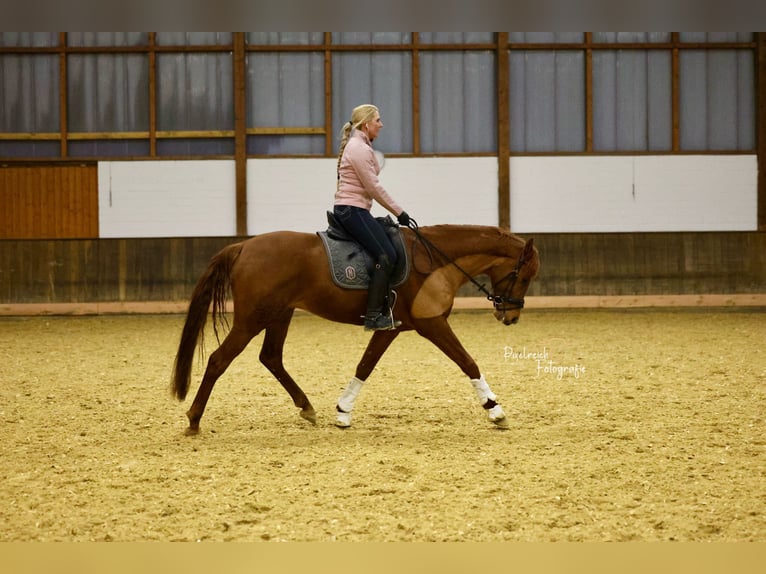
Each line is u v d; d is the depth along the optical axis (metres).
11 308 14.34
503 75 14.80
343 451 5.51
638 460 5.24
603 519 4.18
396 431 6.18
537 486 4.69
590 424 6.36
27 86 14.67
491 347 10.87
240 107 14.68
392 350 10.80
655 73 14.93
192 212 14.73
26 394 7.71
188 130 14.77
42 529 4.07
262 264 5.88
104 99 14.76
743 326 12.77
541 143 14.96
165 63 14.76
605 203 14.86
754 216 14.88
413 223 6.16
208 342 11.65
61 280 14.52
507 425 6.18
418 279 6.05
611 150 14.91
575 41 14.90
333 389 7.98
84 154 14.76
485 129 14.98
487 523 4.12
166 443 5.80
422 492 4.60
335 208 6.04
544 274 14.68
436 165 14.84
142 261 14.57
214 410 6.98
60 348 10.96
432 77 14.93
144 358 10.09
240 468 5.10
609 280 14.70
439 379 8.48
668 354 10.03
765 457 5.30
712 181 14.85
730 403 7.11
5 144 14.69
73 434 6.09
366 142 6.08
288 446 5.70
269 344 6.32
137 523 4.15
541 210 14.88
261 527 4.08
